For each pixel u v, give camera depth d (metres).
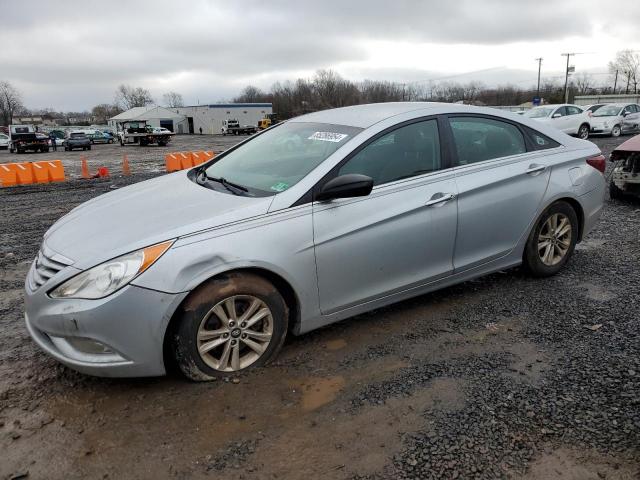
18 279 4.99
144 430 2.54
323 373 3.02
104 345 2.64
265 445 2.41
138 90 126.69
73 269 2.69
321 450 2.37
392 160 3.47
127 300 2.61
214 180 3.69
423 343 3.37
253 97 113.00
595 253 5.20
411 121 3.63
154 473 2.25
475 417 2.56
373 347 3.33
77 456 2.37
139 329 2.66
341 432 2.49
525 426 2.49
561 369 2.99
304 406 2.71
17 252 6.06
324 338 3.46
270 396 2.80
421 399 2.74
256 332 3.02
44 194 11.56
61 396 2.85
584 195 4.41
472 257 3.84
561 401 2.67
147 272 2.64
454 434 2.45
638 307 3.82
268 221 2.96
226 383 2.92
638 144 7.34
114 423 2.60
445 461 2.27
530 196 4.05
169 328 2.80
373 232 3.26
